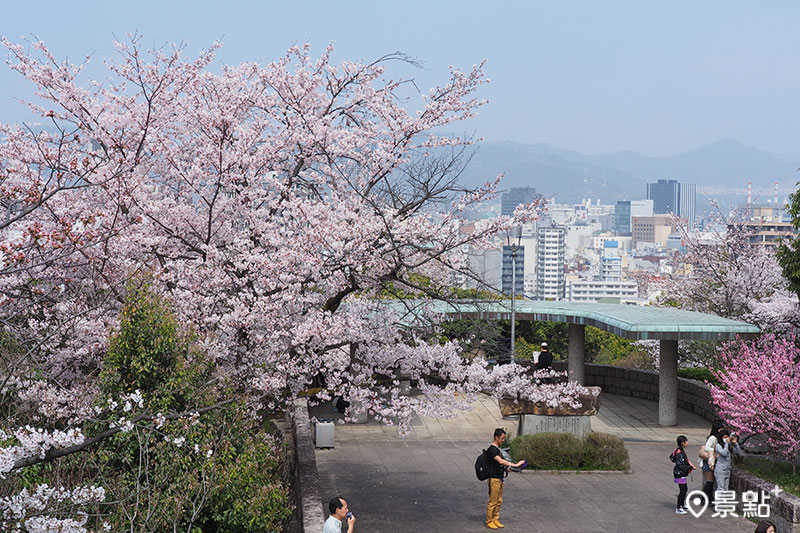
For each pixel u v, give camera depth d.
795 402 17.53
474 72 16.20
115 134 15.65
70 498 9.62
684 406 30.41
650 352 38.06
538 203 15.22
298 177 16.75
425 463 21.77
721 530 16.02
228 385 13.72
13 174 13.43
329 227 14.34
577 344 31.25
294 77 16.30
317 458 22.22
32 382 12.41
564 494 18.88
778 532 15.65
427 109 16.05
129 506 11.37
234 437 13.54
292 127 16.50
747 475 17.31
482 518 16.77
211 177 15.41
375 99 16.36
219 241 15.73
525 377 16.73
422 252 15.38
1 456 8.74
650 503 18.11
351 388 15.30
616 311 29.00
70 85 14.93
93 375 14.26
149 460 12.40
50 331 13.24
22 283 12.50
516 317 30.69
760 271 35.03
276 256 14.49
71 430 9.36
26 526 9.02
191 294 14.36
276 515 13.56
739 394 18.44
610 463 21.14
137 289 13.25
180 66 15.84
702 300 37.31
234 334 14.67
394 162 15.80
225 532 13.13
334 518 11.83
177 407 13.09
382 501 17.97
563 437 21.52
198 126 16.53
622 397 32.62
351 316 14.82
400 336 16.23
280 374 14.38
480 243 15.26
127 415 12.26
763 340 25.38
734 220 39.88
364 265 15.13
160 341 12.90
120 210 14.68
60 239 11.08
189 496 11.75
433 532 15.77
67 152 14.57
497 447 16.14
